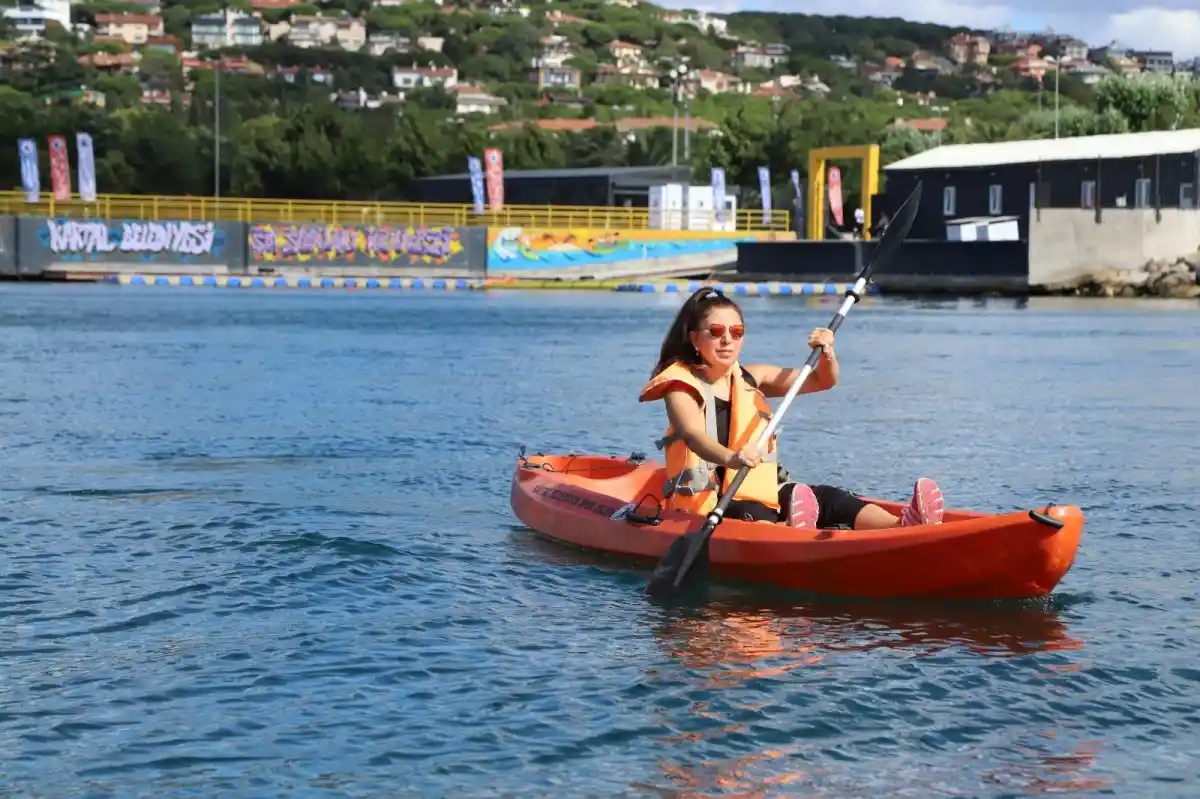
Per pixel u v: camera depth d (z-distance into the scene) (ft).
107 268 197.98
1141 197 181.27
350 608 26.84
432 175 307.37
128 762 19.19
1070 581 28.91
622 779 18.72
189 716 20.89
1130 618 26.25
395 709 21.20
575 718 20.89
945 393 66.18
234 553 31.40
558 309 144.36
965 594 26.91
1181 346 95.55
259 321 120.16
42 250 195.00
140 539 32.94
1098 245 170.40
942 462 45.16
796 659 23.79
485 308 145.28
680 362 28.66
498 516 35.91
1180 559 31.01
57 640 24.70
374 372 75.46
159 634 25.07
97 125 316.19
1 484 40.60
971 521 26.35
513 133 376.48
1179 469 43.42
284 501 37.93
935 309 144.46
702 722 20.75
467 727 20.48
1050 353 90.02
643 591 28.17
